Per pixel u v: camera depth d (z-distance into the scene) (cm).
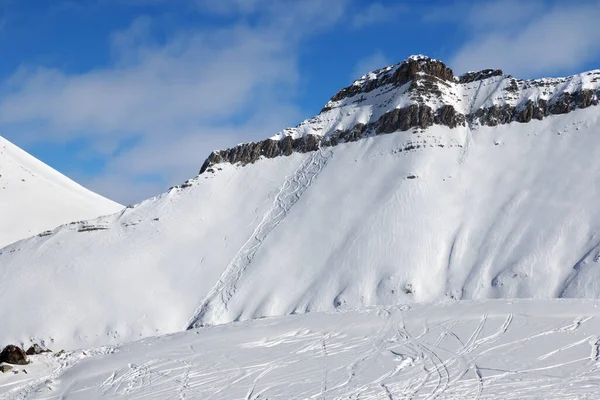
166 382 2872
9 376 3148
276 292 7556
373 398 2505
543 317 3412
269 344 3347
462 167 9319
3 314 7762
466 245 7712
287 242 8575
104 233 9700
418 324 3491
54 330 7362
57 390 2922
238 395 2645
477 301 3925
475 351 2983
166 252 8950
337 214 8856
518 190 8444
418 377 2709
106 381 2950
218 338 3509
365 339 3319
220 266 8450
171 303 7800
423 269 7419
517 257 7150
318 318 3794
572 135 9219
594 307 3550
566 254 7012
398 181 9106
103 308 7712
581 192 7919
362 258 7750
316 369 2908
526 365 2748
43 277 8500
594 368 2669
